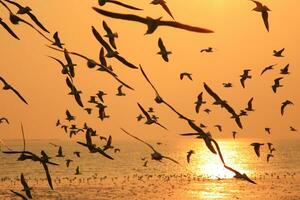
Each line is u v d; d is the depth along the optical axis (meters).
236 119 10.37
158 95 8.02
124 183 113.81
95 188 102.25
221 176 132.75
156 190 98.25
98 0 5.21
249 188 100.00
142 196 88.56
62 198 85.31
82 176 135.38
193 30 4.96
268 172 149.75
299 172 147.62
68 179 124.50
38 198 85.56
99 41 6.45
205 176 132.88
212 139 6.55
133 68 6.03
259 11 11.93
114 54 6.34
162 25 5.06
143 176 135.00
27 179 126.06
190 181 117.62
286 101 27.14
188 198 85.75
